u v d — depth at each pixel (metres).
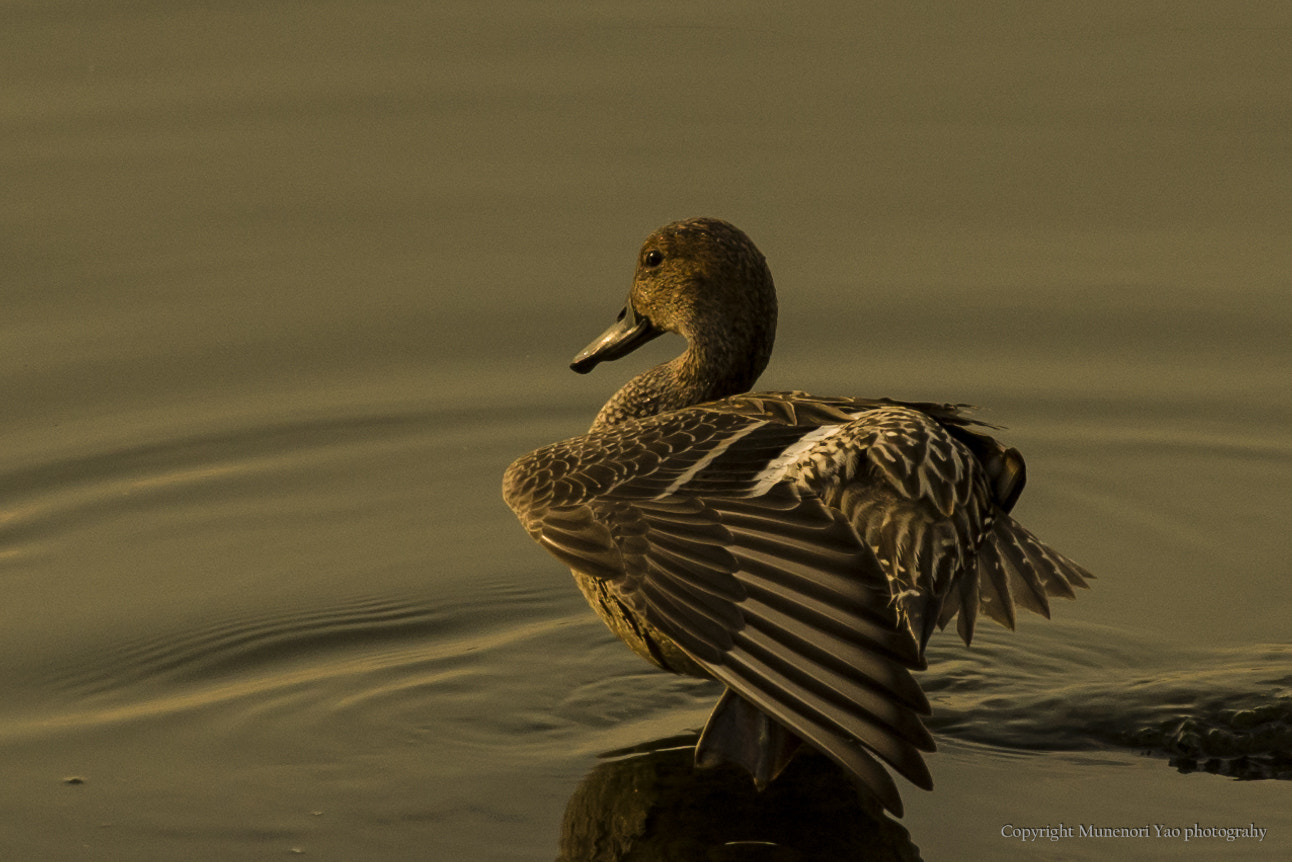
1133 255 13.17
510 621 9.62
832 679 5.70
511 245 13.35
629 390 9.41
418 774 7.90
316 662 9.11
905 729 5.54
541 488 6.89
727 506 6.45
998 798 7.59
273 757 8.08
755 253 9.14
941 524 6.68
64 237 13.24
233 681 8.91
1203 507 10.80
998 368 12.27
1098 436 11.65
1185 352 12.34
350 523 10.78
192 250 13.22
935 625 6.78
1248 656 8.91
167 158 14.16
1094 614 9.50
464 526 10.77
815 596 5.98
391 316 12.77
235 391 12.11
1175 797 7.57
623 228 13.45
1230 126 14.42
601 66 15.58
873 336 12.61
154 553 10.35
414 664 9.09
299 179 13.98
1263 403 11.84
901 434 6.76
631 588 6.18
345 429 11.78
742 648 5.86
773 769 6.93
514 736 8.30
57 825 7.45
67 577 10.03
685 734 8.27
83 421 11.73
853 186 13.95
